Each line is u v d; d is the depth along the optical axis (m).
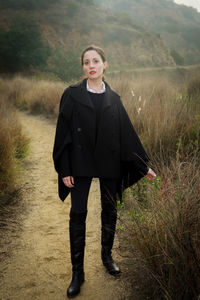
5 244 2.47
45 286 2.01
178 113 4.23
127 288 1.95
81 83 1.90
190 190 1.77
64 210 3.17
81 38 49.62
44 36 45.38
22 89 12.14
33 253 2.37
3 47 27.97
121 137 1.98
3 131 4.18
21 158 4.72
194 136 3.71
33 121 8.32
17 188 3.62
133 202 2.45
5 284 2.02
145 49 53.38
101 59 1.88
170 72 38.81
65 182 1.88
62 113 1.86
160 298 1.74
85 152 1.88
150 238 1.81
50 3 53.25
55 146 1.90
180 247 1.60
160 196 1.92
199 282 1.52
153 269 1.72
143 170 2.00
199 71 9.41
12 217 2.93
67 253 2.38
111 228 2.09
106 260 2.12
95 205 3.24
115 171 1.95
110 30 52.81
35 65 28.11
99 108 1.86
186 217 1.66
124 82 7.87
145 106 4.72
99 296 1.90
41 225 2.83
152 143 3.81
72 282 1.94
